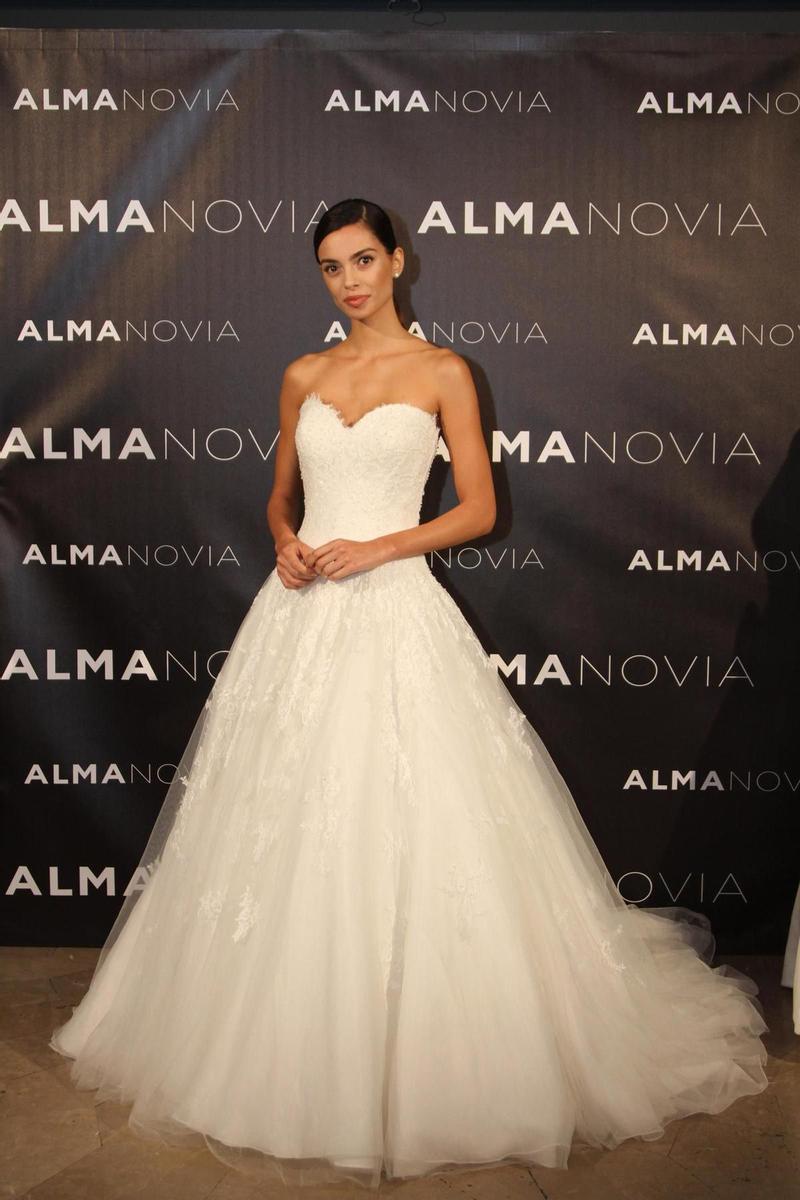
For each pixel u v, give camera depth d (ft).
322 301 9.41
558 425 9.49
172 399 9.50
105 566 9.62
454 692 7.39
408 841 6.81
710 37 9.22
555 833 7.57
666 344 9.43
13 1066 7.81
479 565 9.61
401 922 6.68
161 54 9.26
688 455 9.51
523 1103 6.55
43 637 9.66
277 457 8.85
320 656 7.34
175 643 9.66
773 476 9.51
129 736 9.74
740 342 9.42
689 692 9.68
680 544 9.57
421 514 9.55
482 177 9.32
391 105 9.28
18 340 9.46
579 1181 6.54
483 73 9.25
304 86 9.27
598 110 9.27
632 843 9.78
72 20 9.88
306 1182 6.47
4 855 9.82
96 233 9.39
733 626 9.62
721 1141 6.94
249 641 7.92
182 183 9.34
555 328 9.43
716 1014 8.02
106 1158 6.75
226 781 7.42
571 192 9.33
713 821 9.76
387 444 7.73
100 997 7.96
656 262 9.37
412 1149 6.45
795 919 9.03
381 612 7.48
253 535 9.57
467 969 6.65
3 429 9.52
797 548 9.56
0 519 9.59
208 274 9.41
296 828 6.84
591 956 7.34
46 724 9.73
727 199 9.32
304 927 6.59
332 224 7.96
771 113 9.27
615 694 9.69
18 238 9.39
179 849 7.56
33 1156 6.77
